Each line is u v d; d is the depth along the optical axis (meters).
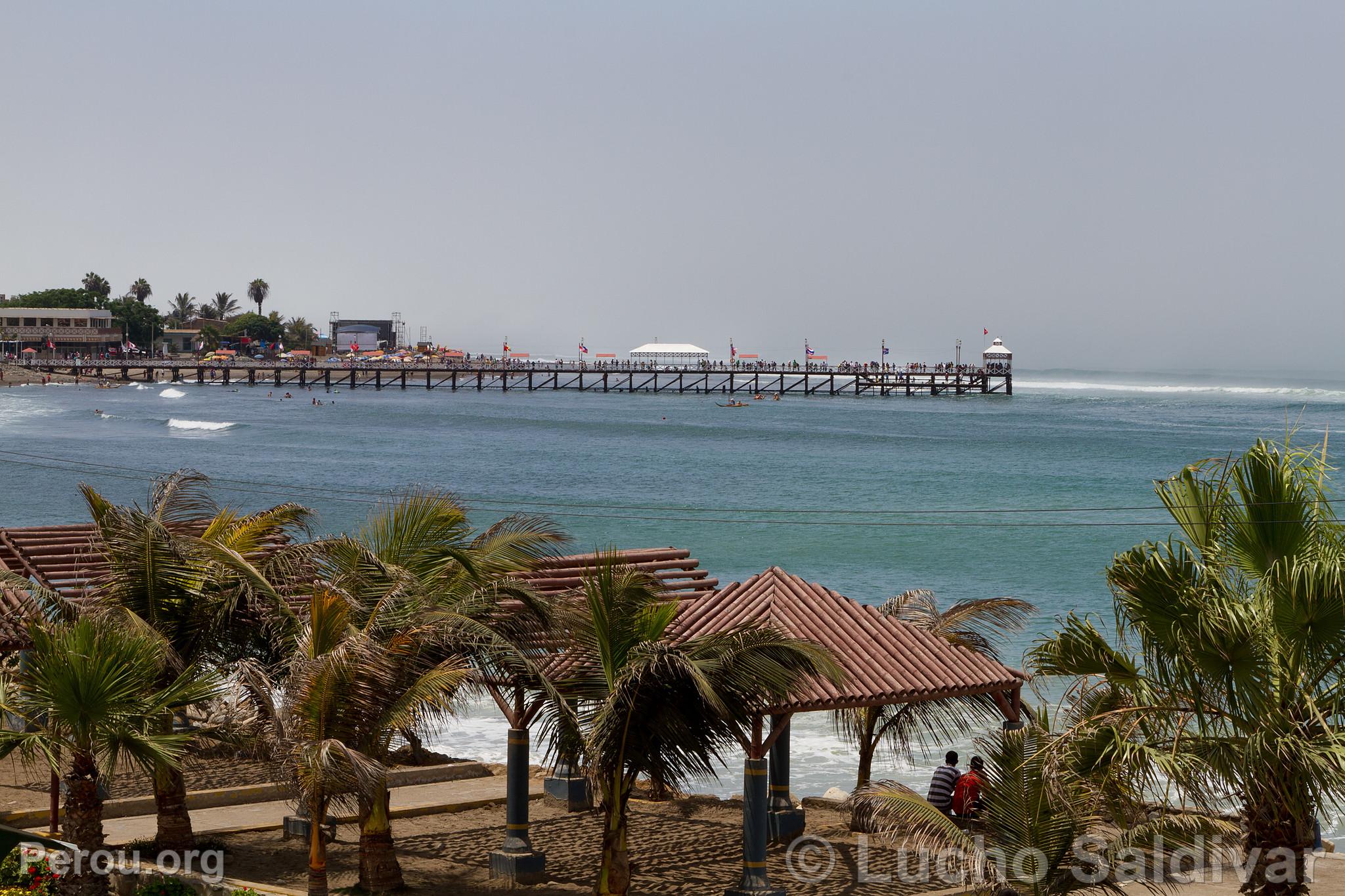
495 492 83.50
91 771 15.36
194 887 15.41
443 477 91.88
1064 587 49.50
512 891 16.42
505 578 17.11
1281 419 172.75
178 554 16.94
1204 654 12.39
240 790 20.14
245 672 15.20
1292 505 13.25
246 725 15.72
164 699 15.10
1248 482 13.45
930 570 54.44
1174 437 136.38
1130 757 12.36
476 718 28.98
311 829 15.87
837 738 27.73
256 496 76.06
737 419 162.50
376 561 16.38
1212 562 13.41
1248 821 13.05
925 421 163.38
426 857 17.95
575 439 128.38
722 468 101.25
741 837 19.30
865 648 17.53
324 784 14.30
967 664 17.86
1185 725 13.20
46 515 67.25
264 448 110.75
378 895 16.05
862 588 50.31
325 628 15.18
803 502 80.88
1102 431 147.62
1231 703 12.57
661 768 15.65
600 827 19.53
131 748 14.88
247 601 16.98
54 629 15.33
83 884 15.12
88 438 114.12
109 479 84.81
